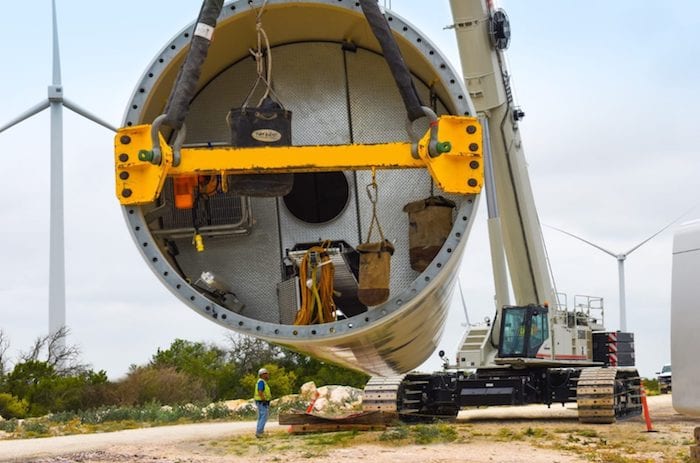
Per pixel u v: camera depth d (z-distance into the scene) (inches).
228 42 413.7
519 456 455.5
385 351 484.4
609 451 482.6
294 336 375.9
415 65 412.2
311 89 433.4
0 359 1672.0
